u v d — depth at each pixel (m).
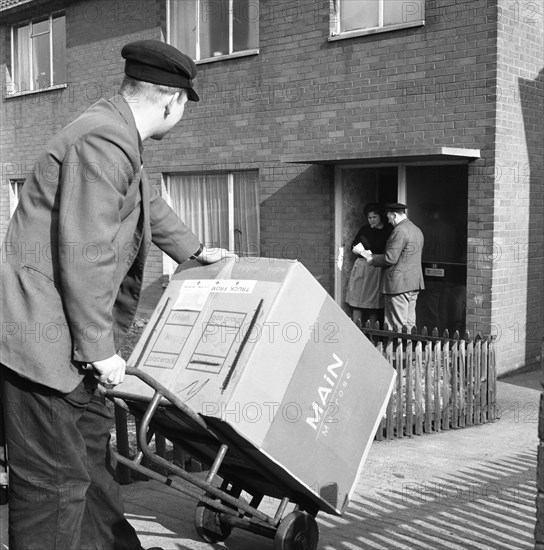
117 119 2.95
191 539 4.21
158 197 3.73
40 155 2.89
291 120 10.63
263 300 3.47
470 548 4.12
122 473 5.00
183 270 3.92
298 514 3.69
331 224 10.32
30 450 2.92
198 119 11.88
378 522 4.51
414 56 9.28
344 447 3.68
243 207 11.52
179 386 3.45
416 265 9.24
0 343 2.85
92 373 2.92
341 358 3.67
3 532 3.58
